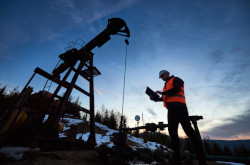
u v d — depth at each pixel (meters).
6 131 2.19
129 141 17.70
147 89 2.54
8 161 1.79
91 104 5.46
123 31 6.05
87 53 5.68
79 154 2.78
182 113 1.90
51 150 3.08
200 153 1.70
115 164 1.87
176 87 2.01
